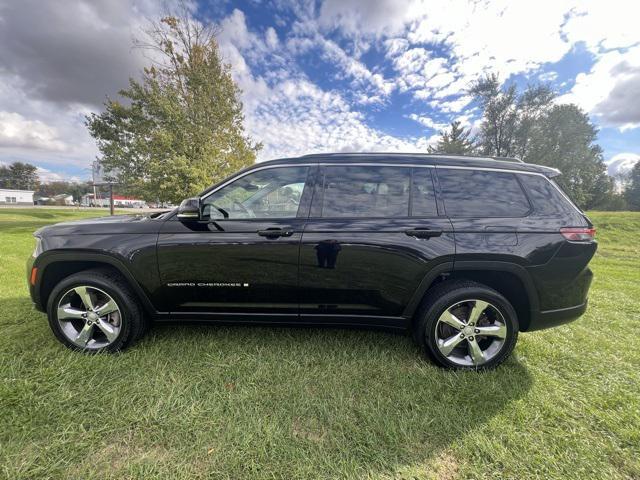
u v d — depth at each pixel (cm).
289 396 212
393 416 196
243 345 276
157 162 1377
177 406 199
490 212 248
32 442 171
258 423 187
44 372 227
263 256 248
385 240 243
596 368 256
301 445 173
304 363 251
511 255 237
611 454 172
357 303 254
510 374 242
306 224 249
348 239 245
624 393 224
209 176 1409
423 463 165
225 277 253
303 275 250
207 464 161
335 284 250
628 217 1848
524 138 3002
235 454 166
